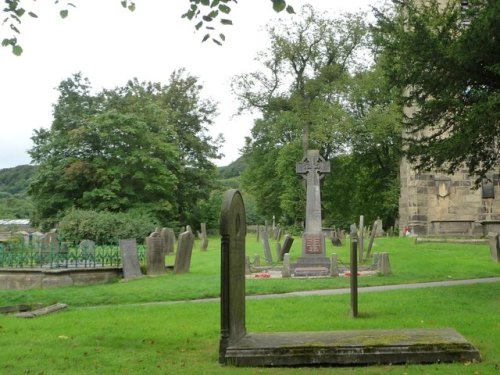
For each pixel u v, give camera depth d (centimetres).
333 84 5303
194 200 7062
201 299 1734
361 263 2680
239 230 916
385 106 5366
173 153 5862
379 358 807
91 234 4072
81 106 5912
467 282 2009
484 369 762
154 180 5503
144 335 1084
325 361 810
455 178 4191
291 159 5697
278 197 6556
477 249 3169
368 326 1127
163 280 2105
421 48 1614
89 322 1262
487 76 1639
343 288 1906
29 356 900
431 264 2489
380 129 5106
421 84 1723
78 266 2208
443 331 908
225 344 841
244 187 7381
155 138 5744
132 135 5497
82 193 5419
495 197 4128
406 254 2948
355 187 6216
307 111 5381
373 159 6059
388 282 2028
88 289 1903
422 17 1722
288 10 1006
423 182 4203
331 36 5344
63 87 5928
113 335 1083
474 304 1435
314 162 2655
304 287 1914
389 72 1795
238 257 905
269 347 827
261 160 6831
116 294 1788
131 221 4334
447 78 1659
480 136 1641
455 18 1733
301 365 811
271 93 5666
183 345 988
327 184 5944
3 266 2194
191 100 7456
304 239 2572
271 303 1519
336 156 5816
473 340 954
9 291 1875
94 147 5516
